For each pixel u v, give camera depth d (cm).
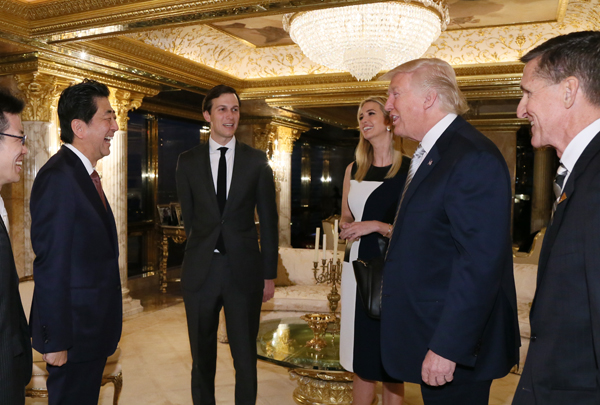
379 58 457
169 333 566
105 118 220
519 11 500
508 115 1047
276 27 573
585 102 125
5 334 148
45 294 197
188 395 382
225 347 499
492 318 168
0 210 167
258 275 279
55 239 199
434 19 438
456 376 167
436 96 175
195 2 353
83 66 546
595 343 112
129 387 398
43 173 204
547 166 1177
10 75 520
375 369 256
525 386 133
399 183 268
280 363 325
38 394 302
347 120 1114
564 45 127
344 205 307
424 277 171
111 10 388
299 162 1484
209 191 273
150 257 888
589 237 116
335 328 387
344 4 338
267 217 285
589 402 118
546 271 129
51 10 416
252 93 759
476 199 155
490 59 637
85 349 210
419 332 171
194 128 977
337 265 367
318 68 725
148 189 880
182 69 621
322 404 338
